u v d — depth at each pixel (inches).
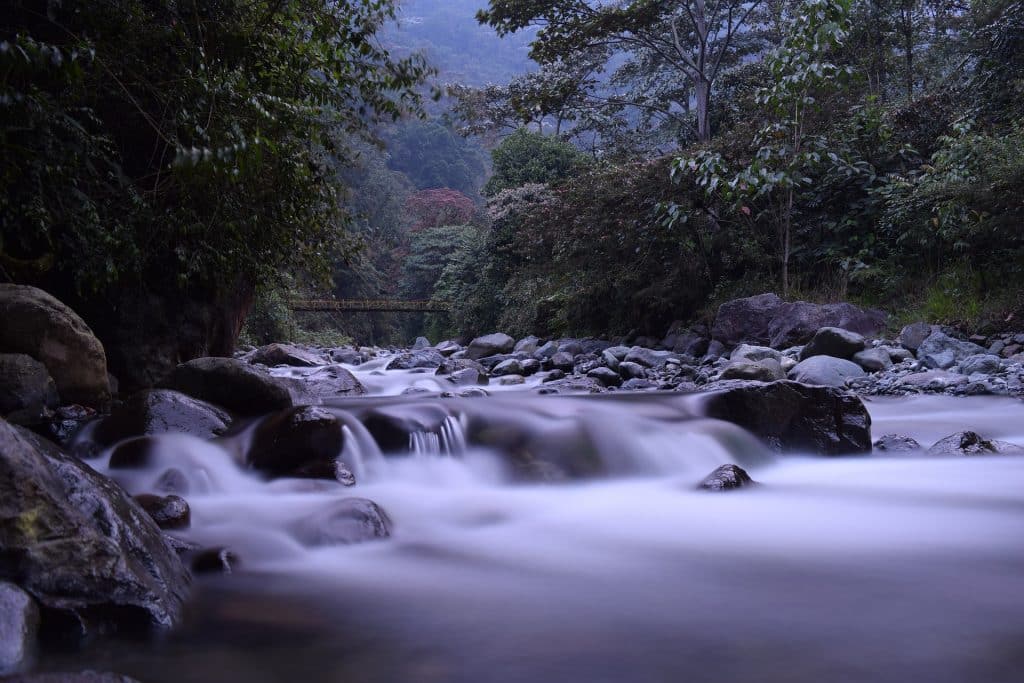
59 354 214.5
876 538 135.8
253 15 267.7
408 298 1863.9
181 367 218.4
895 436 232.2
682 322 596.1
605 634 91.7
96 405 224.2
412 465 186.5
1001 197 401.1
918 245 487.5
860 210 539.2
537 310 763.4
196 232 271.6
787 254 528.1
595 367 483.2
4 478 87.4
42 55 158.7
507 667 81.9
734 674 79.9
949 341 383.9
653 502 165.9
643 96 1136.8
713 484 174.9
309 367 595.5
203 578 109.1
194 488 155.6
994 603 101.4
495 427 203.0
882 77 785.6
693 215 571.8
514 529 143.6
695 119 990.4
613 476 190.2
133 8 223.1
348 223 363.9
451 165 3002.0
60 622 82.1
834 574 115.1
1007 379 333.7
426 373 532.7
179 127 233.8
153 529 106.0
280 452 173.2
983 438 243.6
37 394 201.3
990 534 138.0
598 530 143.0
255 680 77.7
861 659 83.5
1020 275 421.7
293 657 83.8
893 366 386.0
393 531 134.8
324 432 176.2
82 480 98.3
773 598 104.3
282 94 267.7
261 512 139.3
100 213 245.1
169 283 298.2
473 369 461.7
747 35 1045.2
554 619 96.7
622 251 615.5
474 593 106.3
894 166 538.9
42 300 214.1
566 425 203.3
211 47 249.1
